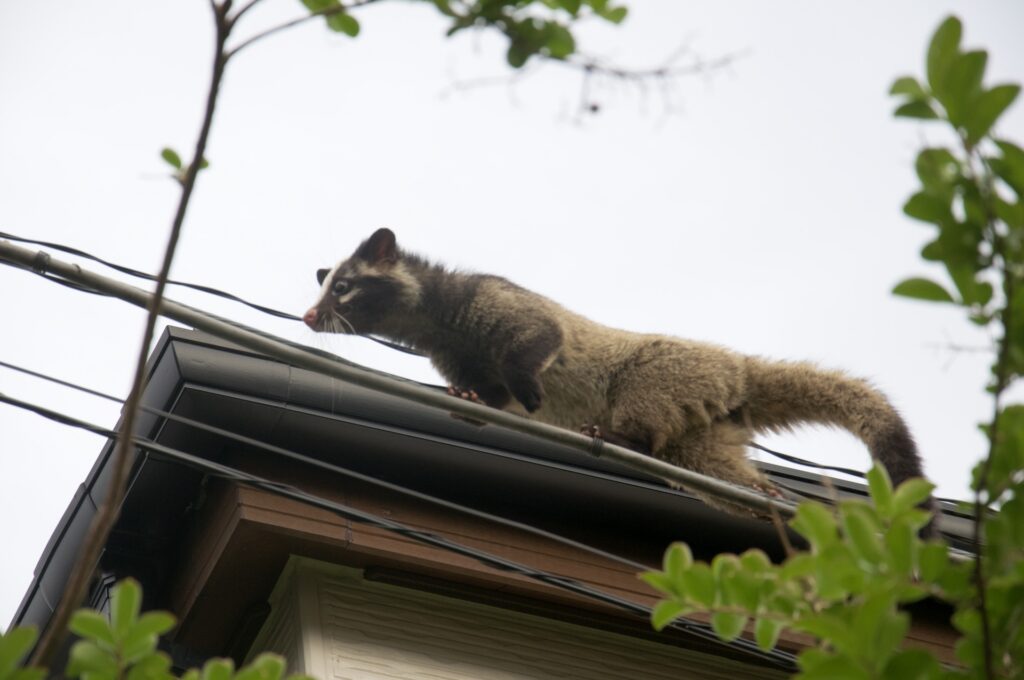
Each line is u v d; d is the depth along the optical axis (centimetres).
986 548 609
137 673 616
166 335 1107
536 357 1425
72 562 1248
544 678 1203
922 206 572
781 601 644
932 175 570
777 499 1159
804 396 1378
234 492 1120
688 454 1374
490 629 1213
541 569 1198
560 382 1445
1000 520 605
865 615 563
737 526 1269
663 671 1266
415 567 1165
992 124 562
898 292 582
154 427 1124
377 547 1134
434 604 1202
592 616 1241
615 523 1257
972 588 595
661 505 1243
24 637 568
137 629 607
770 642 659
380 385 924
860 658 557
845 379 1376
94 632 605
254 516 1098
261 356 1118
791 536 1272
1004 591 595
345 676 1117
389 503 1170
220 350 1110
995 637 593
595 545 1252
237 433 1128
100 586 1216
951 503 1249
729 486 985
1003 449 612
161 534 1233
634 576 1241
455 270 1548
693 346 1410
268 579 1170
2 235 972
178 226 583
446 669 1166
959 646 595
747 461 1369
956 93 562
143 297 867
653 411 1380
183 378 1091
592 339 1450
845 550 598
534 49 616
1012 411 611
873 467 640
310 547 1138
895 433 1334
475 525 1197
